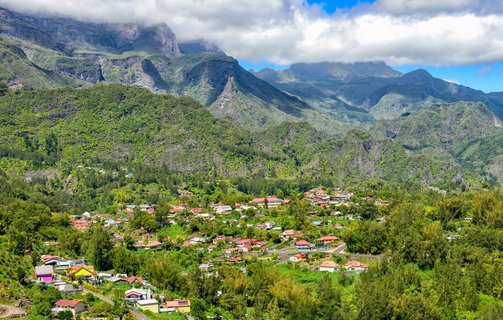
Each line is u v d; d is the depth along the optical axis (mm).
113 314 188125
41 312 176875
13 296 186250
